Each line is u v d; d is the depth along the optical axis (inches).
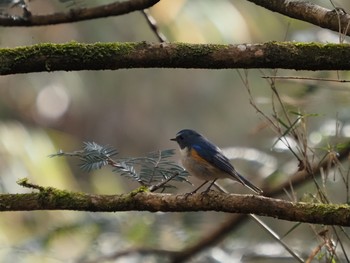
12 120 740.0
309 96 407.8
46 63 232.2
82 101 800.3
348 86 403.9
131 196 232.2
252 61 229.6
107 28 674.8
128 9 308.5
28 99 759.7
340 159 366.0
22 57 231.8
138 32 677.9
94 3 492.4
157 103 818.8
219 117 786.2
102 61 233.0
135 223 470.6
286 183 405.4
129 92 809.5
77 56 232.8
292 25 493.0
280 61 228.1
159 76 804.0
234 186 495.2
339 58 224.7
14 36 616.1
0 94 746.8
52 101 769.6
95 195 235.6
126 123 864.9
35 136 575.5
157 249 457.1
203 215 467.2
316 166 332.5
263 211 220.2
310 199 287.4
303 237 456.4
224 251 457.1
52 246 475.2
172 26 577.9
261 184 452.8
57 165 557.0
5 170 535.8
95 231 469.1
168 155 248.4
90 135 869.8
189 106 805.2
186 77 802.8
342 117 418.0
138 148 871.7
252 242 466.3
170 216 473.4
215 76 789.2
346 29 249.3
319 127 416.8
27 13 313.6
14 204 236.5
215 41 582.2
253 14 629.6
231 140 765.3
